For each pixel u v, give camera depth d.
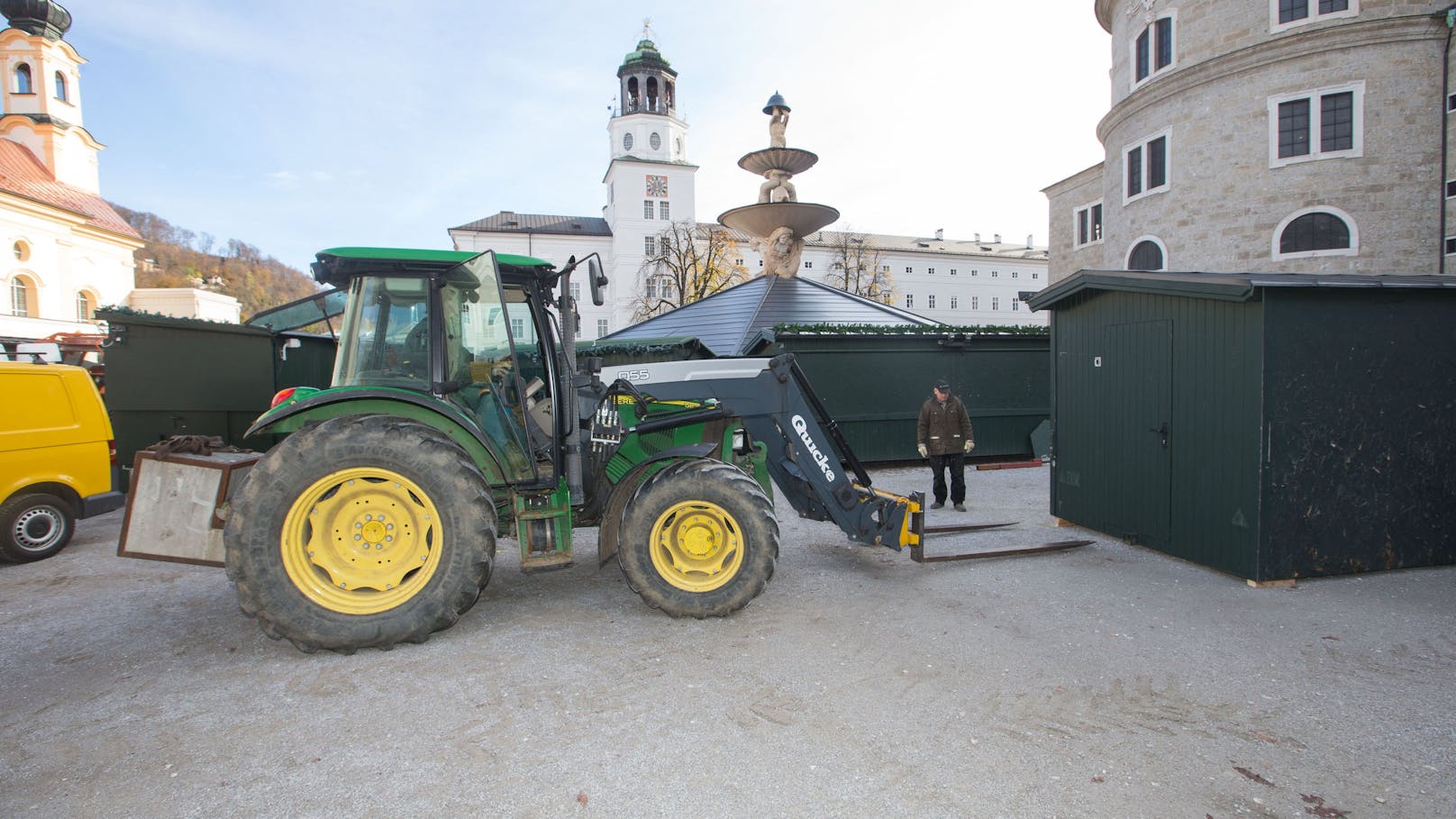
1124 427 6.36
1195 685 3.53
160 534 4.32
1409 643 4.05
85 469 6.54
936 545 6.32
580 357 12.51
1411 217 20.09
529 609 4.66
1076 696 3.40
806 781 2.68
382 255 4.41
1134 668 3.73
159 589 5.25
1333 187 20.61
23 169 36.56
